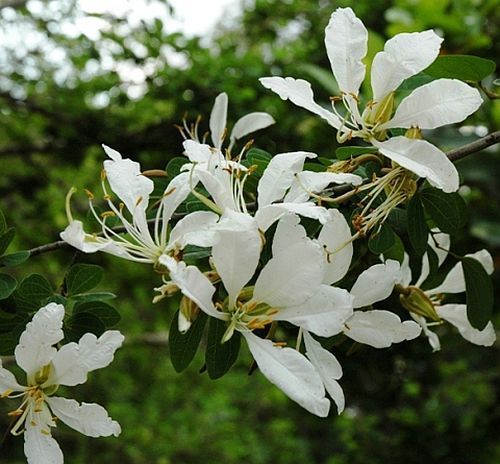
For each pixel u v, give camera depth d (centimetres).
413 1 93
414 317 47
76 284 42
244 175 42
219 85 92
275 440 173
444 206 42
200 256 38
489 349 114
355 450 113
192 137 52
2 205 131
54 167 127
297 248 35
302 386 34
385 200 42
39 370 38
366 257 48
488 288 46
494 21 100
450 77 45
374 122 41
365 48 41
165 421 174
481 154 81
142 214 39
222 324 39
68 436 163
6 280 41
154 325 158
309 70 84
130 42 99
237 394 190
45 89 110
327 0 113
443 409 105
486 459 104
